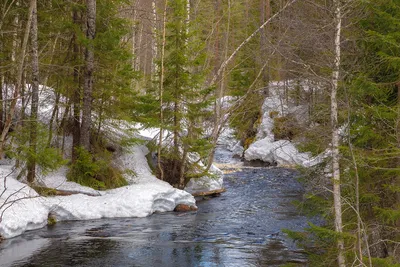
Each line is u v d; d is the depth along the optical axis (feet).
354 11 24.75
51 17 49.16
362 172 27.73
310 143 27.32
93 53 50.01
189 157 62.69
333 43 23.24
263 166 87.92
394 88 29.14
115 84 53.31
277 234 40.06
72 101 53.83
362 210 29.50
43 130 45.50
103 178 51.83
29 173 44.50
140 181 54.03
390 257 24.72
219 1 82.64
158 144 57.67
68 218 44.01
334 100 24.17
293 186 65.92
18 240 36.50
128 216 46.26
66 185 48.03
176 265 31.55
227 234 40.19
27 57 44.86
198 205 54.08
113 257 33.04
